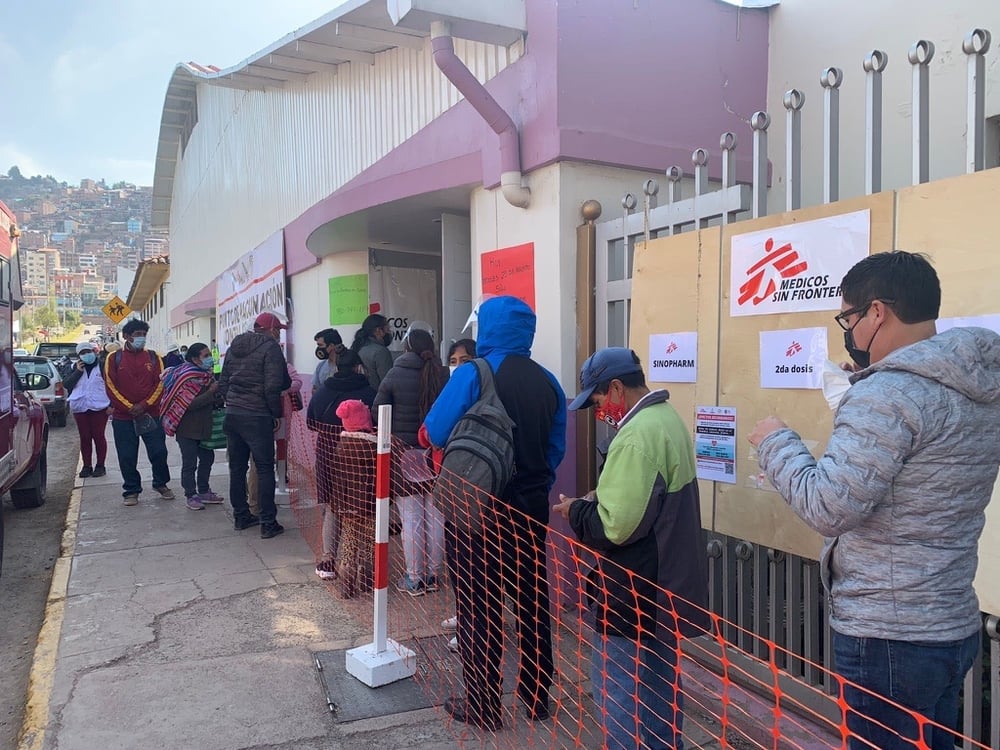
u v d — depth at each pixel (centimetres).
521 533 342
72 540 644
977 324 254
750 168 533
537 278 490
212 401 750
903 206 276
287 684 377
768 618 368
